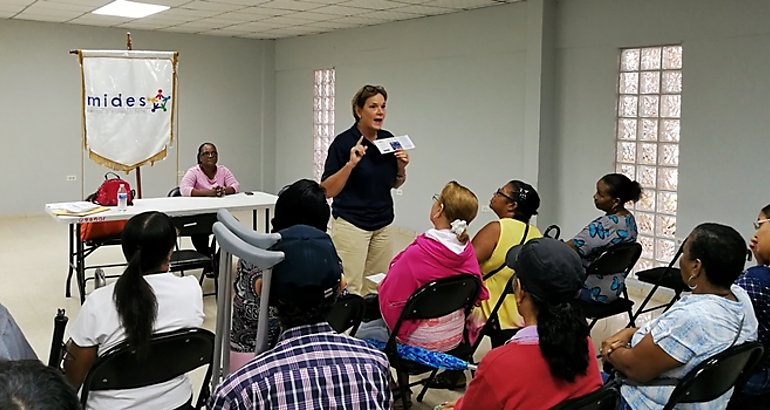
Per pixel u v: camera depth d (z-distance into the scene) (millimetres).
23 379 799
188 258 4688
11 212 8844
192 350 2100
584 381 1598
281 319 1464
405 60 8008
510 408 1576
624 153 5789
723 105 4973
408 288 2713
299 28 8938
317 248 1471
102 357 1939
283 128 10641
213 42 10070
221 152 10367
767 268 2373
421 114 7855
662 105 5461
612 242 3582
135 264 2016
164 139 5480
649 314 4863
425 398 3334
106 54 5188
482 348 4102
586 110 6039
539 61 6195
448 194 2826
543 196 6363
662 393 2025
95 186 9383
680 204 5324
